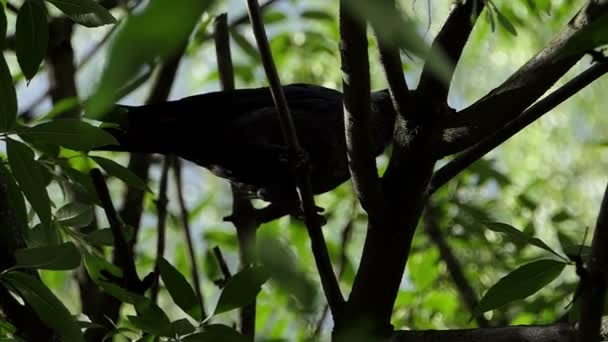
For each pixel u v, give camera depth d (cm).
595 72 500
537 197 1338
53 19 904
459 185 1070
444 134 507
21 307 455
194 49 948
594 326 343
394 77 490
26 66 368
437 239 1009
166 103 799
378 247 521
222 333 412
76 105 637
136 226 821
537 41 1169
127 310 793
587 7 483
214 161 833
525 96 493
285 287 171
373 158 489
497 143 533
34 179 404
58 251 400
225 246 955
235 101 827
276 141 824
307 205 509
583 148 1386
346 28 405
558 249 962
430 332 513
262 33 438
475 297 967
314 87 874
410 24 154
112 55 140
